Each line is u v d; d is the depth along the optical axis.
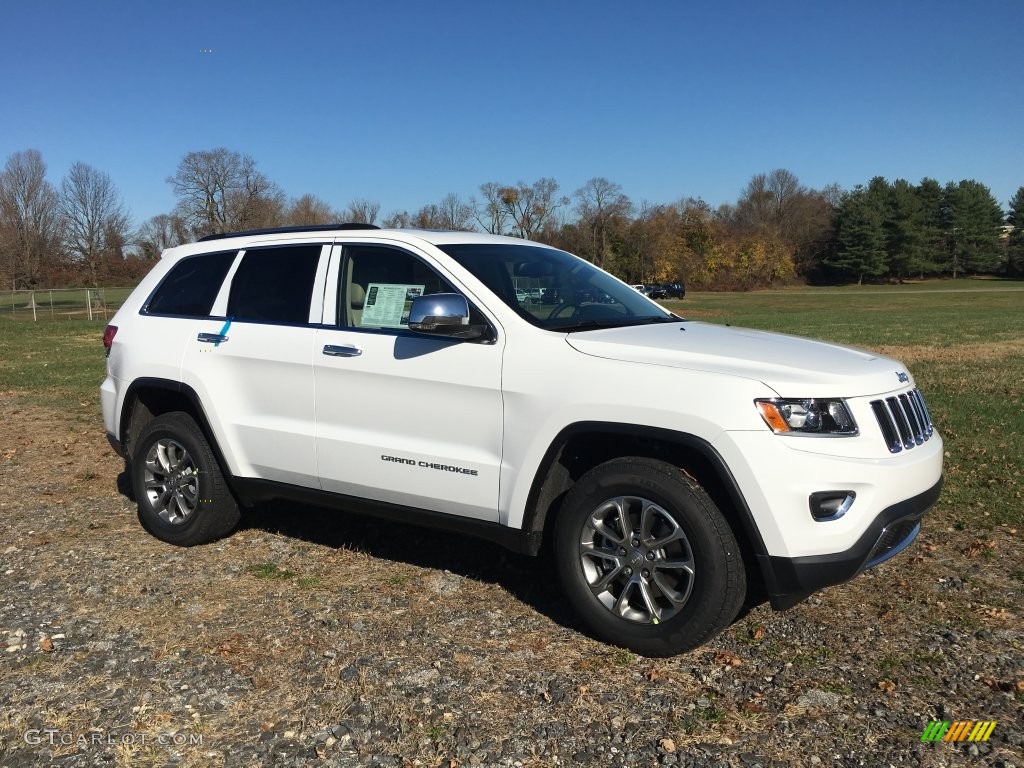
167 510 5.24
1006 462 6.79
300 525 5.56
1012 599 4.27
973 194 111.19
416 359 4.17
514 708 3.31
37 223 65.31
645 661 3.68
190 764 2.96
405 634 3.95
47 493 6.46
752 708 3.29
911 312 39.81
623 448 3.95
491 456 4.00
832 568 3.37
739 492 3.40
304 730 3.16
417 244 4.43
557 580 4.59
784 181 110.94
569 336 3.90
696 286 85.56
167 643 3.87
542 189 76.94
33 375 14.52
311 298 4.67
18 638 3.93
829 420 3.44
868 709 3.28
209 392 4.90
